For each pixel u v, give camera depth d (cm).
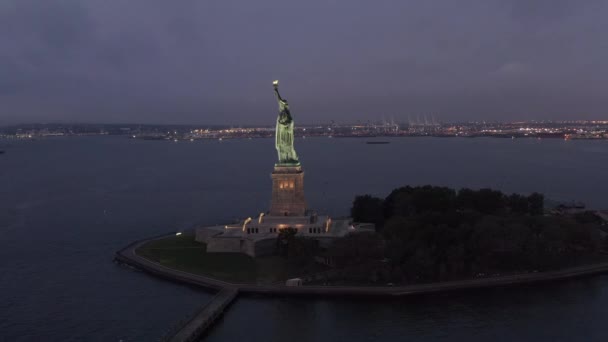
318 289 16312
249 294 16388
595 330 13962
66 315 15200
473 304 15650
